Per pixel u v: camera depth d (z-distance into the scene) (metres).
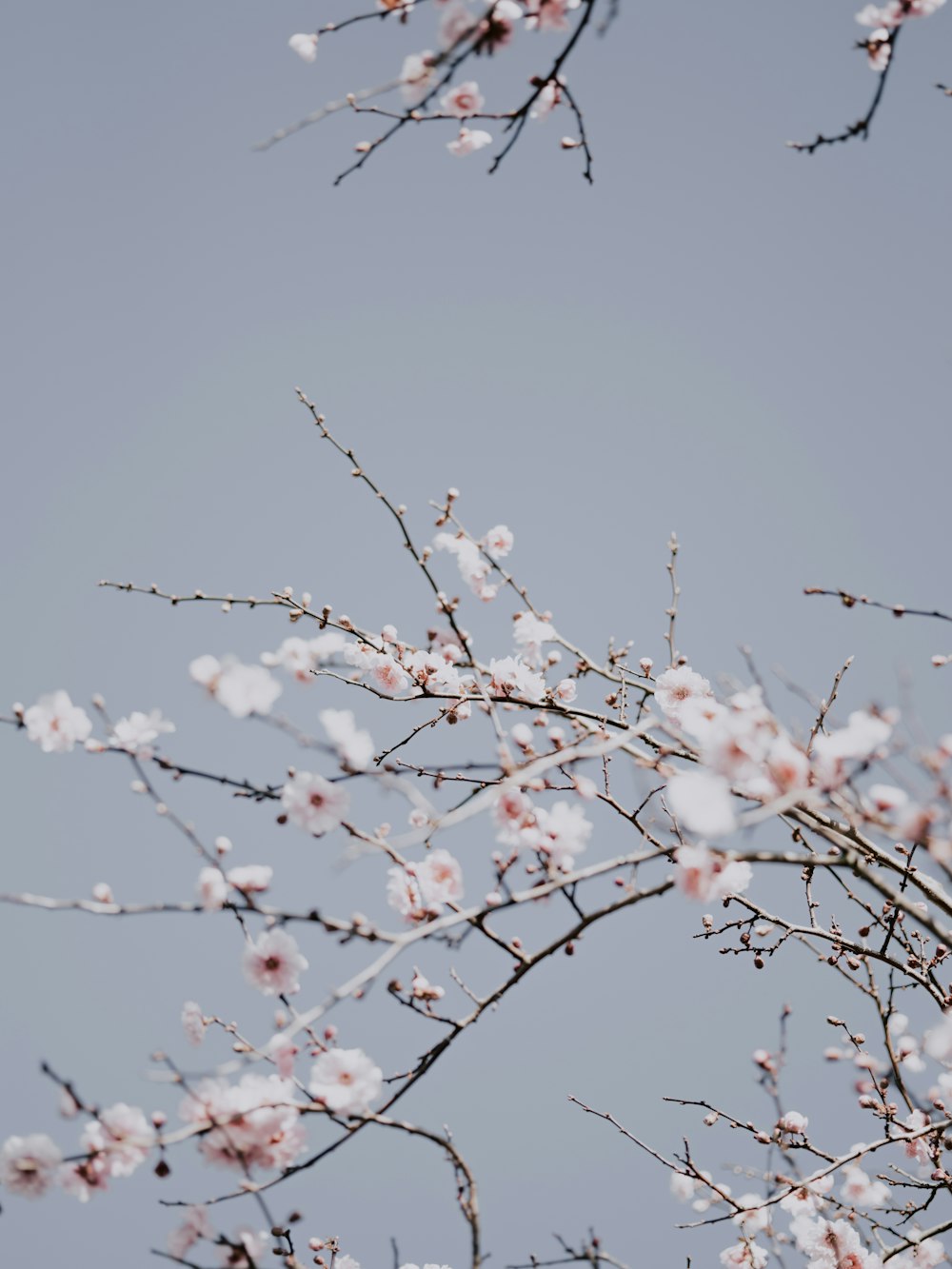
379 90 3.08
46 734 3.52
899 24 4.00
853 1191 4.79
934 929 3.07
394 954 2.76
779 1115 4.74
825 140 3.82
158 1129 2.98
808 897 4.64
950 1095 5.00
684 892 3.09
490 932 3.08
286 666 3.68
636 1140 4.68
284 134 2.94
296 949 3.29
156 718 3.61
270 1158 3.08
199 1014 3.25
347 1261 4.28
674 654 4.87
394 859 3.39
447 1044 3.13
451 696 4.69
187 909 2.98
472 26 3.01
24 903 2.76
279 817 3.45
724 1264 4.66
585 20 3.25
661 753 3.75
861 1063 4.91
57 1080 2.81
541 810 3.65
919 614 4.00
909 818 2.98
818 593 4.11
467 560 5.23
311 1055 3.28
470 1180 3.06
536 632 4.98
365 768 3.18
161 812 3.15
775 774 3.16
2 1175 2.84
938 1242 4.47
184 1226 3.05
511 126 3.63
